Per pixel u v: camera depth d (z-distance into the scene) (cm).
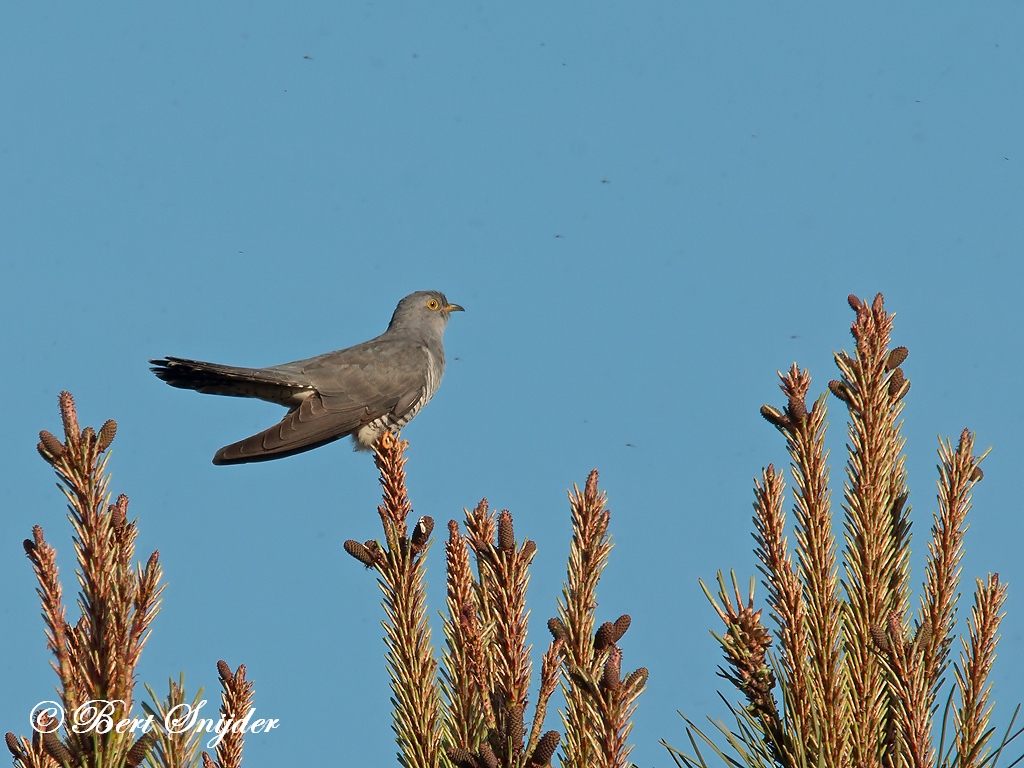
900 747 550
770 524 614
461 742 616
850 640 602
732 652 603
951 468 606
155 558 575
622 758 499
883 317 673
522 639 606
